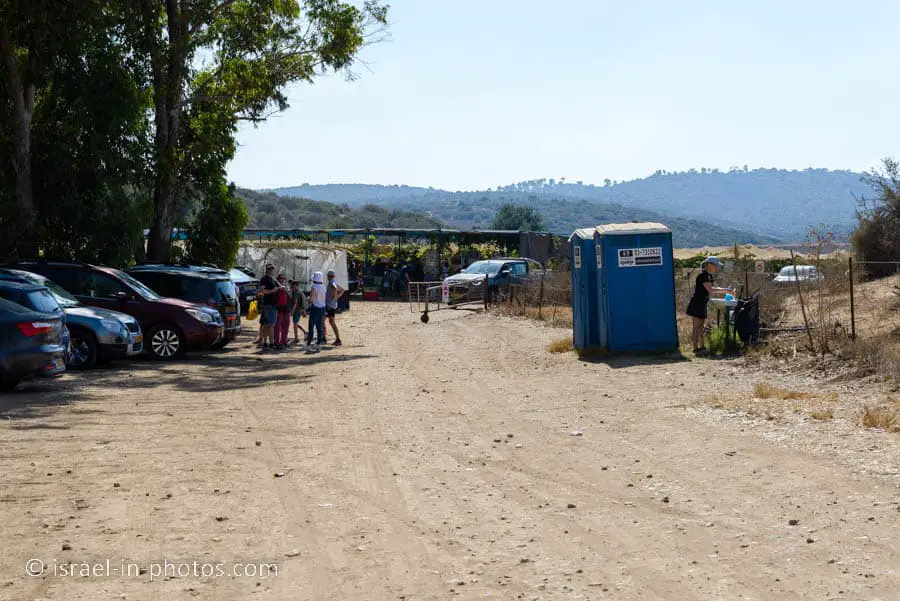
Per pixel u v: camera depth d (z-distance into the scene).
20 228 23.09
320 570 5.59
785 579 5.38
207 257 31.97
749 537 6.27
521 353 19.69
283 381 15.63
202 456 9.11
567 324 25.52
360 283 48.00
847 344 14.30
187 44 27.94
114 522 6.62
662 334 17.97
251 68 28.86
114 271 20.03
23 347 13.38
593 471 8.45
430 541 6.21
